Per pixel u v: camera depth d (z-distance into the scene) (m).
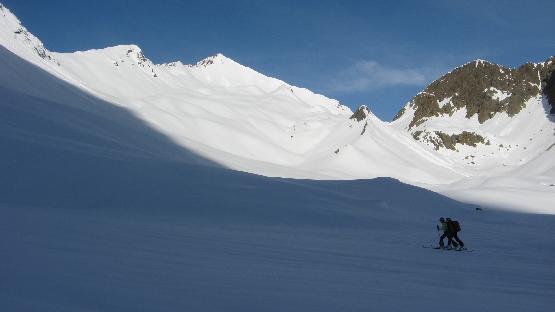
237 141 143.88
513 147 170.38
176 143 95.12
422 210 41.69
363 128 154.62
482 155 166.12
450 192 64.94
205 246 14.04
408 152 142.88
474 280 12.15
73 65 190.25
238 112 179.75
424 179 121.88
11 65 104.56
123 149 57.53
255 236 19.36
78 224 16.31
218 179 35.47
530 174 133.75
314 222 28.39
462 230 31.80
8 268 7.28
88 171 32.47
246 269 10.25
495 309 8.34
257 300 7.16
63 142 41.28
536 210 54.56
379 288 9.55
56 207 24.88
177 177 34.28
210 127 144.88
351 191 43.62
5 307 5.18
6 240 10.31
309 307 7.09
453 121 197.12
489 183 80.62
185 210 27.80
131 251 10.99
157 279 7.88
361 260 14.45
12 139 36.53
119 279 7.47
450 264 15.41
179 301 6.53
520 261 17.64
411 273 12.55
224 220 26.61
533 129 177.50
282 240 18.70
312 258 13.77
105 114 109.00
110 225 17.48
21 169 30.62
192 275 8.66
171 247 12.83
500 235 28.75
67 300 5.84
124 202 27.86
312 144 165.75
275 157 143.25
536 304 9.20
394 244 21.09
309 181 46.09
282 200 32.16
